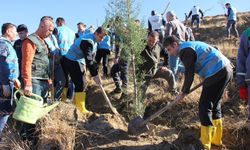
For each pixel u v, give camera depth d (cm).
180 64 900
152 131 624
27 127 582
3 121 585
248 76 506
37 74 568
